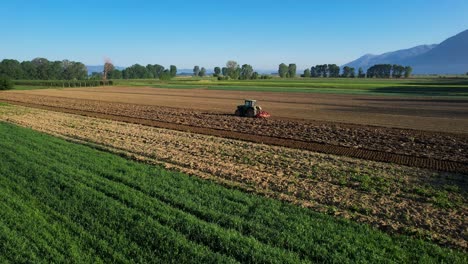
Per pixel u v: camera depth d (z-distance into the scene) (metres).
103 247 8.98
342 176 15.49
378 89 88.56
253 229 9.91
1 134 22.94
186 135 25.77
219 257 8.52
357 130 29.02
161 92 81.50
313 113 41.62
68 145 20.22
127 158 18.20
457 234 10.09
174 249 8.93
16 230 9.78
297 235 9.64
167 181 13.95
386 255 8.76
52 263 8.30
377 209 11.80
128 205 11.49
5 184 13.24
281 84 118.69
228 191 12.96
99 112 40.28
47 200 11.80
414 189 13.84
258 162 17.83
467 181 15.23
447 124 33.28
